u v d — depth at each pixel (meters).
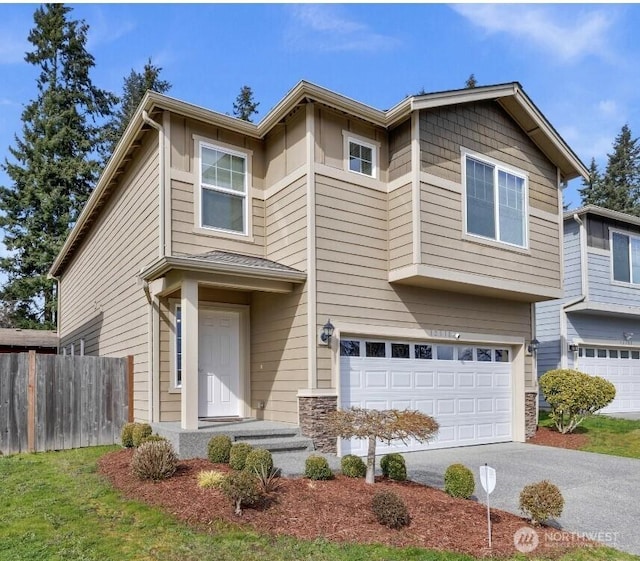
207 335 10.39
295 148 9.92
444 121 10.52
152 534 5.05
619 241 17.67
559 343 16.70
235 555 4.61
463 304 11.43
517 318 12.52
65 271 21.53
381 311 10.02
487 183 11.25
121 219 12.33
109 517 5.52
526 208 11.98
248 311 10.84
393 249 10.18
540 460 9.77
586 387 12.40
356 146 10.19
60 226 28.42
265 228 10.77
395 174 10.32
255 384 10.50
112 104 32.59
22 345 21.67
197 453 7.95
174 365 9.77
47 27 31.03
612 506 6.89
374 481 6.91
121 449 8.91
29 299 28.91
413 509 5.80
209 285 8.92
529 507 5.69
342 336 9.55
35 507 5.84
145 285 9.64
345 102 9.69
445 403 11.01
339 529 5.21
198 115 9.89
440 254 10.02
